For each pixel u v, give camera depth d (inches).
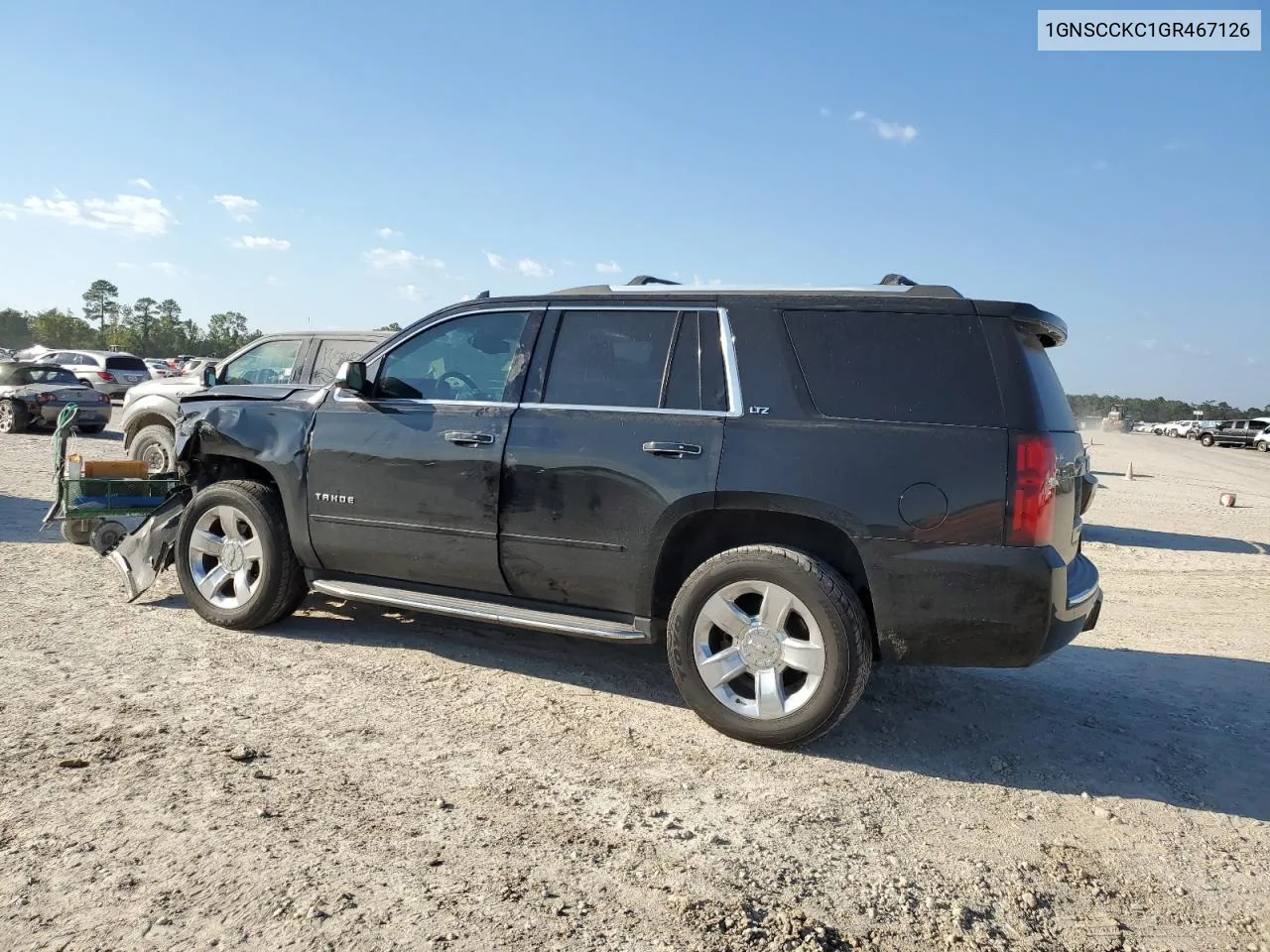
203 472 214.1
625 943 94.2
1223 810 137.8
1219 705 189.3
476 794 126.6
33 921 91.0
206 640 191.3
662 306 166.2
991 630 137.9
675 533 157.6
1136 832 128.7
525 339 176.9
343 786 126.1
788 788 135.5
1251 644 247.8
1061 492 141.7
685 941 95.2
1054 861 118.8
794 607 146.1
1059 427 146.0
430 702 162.6
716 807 127.8
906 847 120.0
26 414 724.0
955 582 138.2
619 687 177.0
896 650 143.6
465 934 93.7
